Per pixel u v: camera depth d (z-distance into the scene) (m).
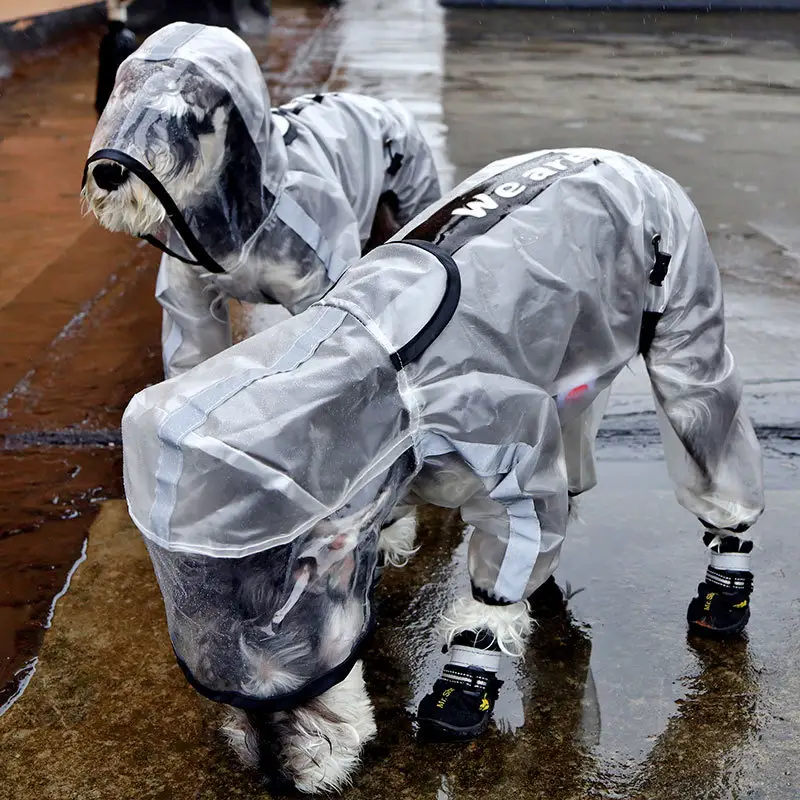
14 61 11.14
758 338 4.74
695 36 14.40
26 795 2.45
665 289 2.65
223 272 3.27
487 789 2.43
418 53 12.45
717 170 7.55
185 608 2.02
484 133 8.55
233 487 1.90
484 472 2.26
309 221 3.30
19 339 4.94
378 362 2.11
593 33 14.60
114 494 3.73
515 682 2.74
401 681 2.78
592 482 3.23
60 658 2.89
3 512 3.62
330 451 2.03
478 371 2.23
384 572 3.21
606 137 8.51
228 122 3.01
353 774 2.46
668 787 2.41
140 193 2.93
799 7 16.97
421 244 2.31
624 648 2.85
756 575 3.12
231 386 1.99
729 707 2.63
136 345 4.88
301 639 2.10
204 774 2.50
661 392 2.77
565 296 2.38
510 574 2.39
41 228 6.43
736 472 2.85
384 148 3.98
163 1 13.20
